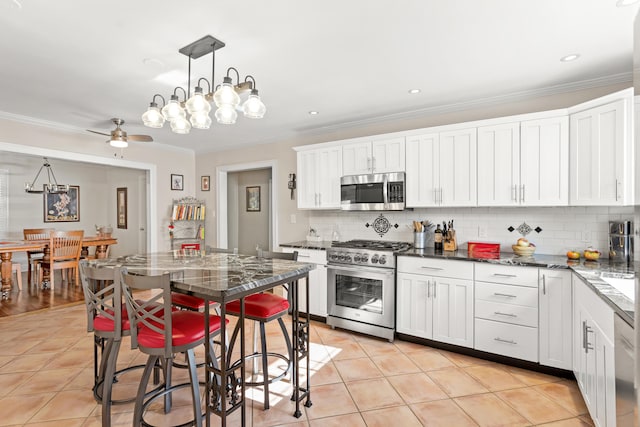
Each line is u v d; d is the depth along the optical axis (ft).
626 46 7.59
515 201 9.53
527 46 7.60
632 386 4.37
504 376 8.43
